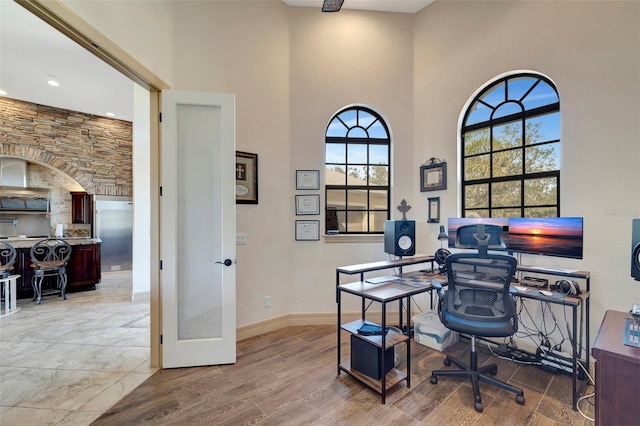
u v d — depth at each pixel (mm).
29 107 5422
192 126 2432
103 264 6637
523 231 2398
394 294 2043
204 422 1731
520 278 2551
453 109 3078
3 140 5195
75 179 6027
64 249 4570
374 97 3365
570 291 2012
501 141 2812
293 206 3250
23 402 1921
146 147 4492
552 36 2391
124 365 2408
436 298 3189
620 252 2072
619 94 2068
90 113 6066
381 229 3527
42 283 4660
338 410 1832
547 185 2516
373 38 3369
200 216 2447
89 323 3428
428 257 2986
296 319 3256
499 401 1910
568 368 2174
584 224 2223
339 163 3461
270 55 3100
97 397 1975
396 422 1722
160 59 2355
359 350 2170
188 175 2428
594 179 2180
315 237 3273
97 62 3959
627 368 1216
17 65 4035
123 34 1948
